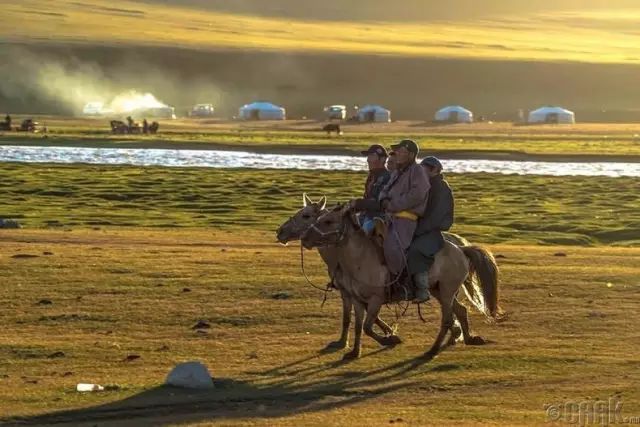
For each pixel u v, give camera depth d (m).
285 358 25.36
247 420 20.30
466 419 20.38
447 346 26.78
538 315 30.45
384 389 22.72
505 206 73.56
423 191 25.08
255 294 32.56
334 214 25.12
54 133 153.25
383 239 25.22
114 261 38.59
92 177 88.88
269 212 67.06
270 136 160.25
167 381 22.69
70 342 26.44
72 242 45.66
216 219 61.97
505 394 22.33
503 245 50.47
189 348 26.11
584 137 176.50
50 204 69.00
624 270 38.59
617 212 69.88
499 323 29.41
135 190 79.00
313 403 21.66
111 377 23.31
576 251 46.00
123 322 28.72
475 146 142.12
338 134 173.25
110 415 20.59
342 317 28.53
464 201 76.81
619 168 116.06
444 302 25.89
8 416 20.31
